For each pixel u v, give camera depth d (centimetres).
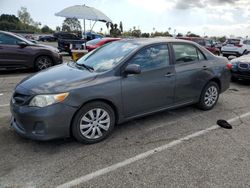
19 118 367
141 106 441
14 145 383
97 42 1265
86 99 374
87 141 390
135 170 329
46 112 352
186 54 512
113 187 296
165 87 467
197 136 432
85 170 327
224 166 342
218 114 541
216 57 575
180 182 307
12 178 307
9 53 916
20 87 385
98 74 397
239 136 435
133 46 454
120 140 410
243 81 895
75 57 925
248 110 575
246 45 2073
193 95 525
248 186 303
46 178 309
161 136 428
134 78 422
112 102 401
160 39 491
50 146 383
